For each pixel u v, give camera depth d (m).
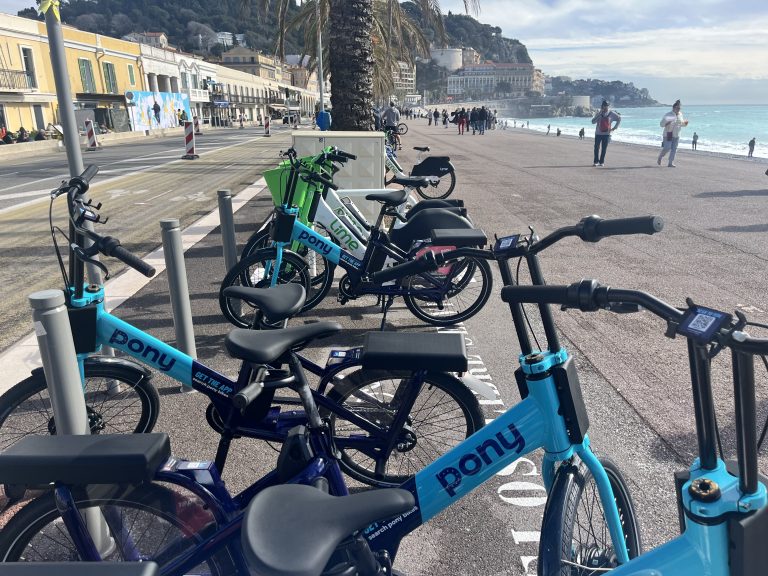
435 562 2.57
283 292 2.76
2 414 2.88
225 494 2.04
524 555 2.60
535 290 1.65
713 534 1.38
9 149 28.30
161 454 1.97
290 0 18.42
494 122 50.31
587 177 15.52
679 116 17.48
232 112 90.12
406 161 19.39
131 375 2.95
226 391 2.63
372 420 2.81
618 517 2.07
